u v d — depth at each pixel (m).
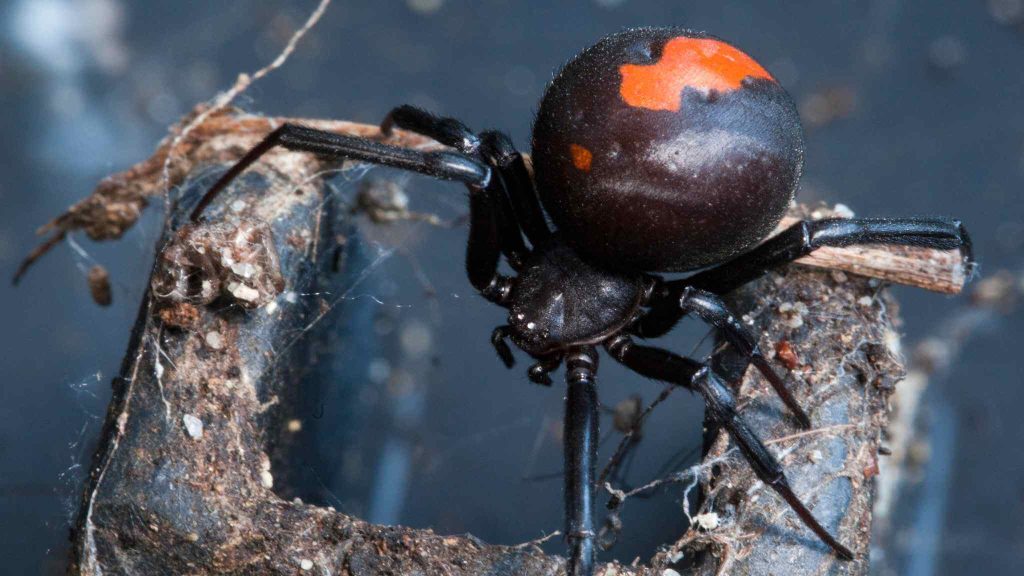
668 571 0.12
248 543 0.12
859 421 0.12
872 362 0.13
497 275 0.13
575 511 0.12
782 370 0.12
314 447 0.13
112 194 0.13
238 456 0.12
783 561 0.12
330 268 0.13
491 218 0.13
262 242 0.12
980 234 0.16
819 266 0.13
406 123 0.13
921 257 0.13
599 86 0.12
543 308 0.13
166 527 0.12
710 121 0.12
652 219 0.12
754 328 0.13
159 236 0.13
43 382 0.15
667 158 0.12
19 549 0.15
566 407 0.13
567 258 0.13
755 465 0.12
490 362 0.16
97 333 0.16
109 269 0.16
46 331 0.16
